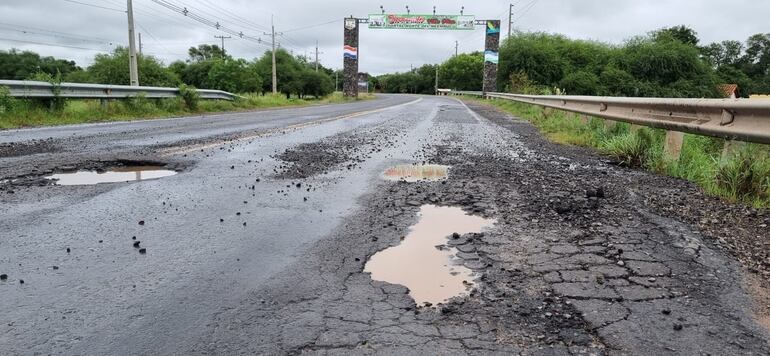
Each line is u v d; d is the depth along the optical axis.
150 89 18.50
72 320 2.49
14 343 2.27
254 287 2.91
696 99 6.29
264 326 2.46
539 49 56.56
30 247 3.47
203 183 5.72
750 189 5.02
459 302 2.74
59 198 4.86
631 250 3.55
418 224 4.21
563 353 2.24
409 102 42.25
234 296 2.79
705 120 6.18
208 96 23.45
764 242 3.71
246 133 11.29
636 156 7.28
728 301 2.76
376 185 5.78
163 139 9.71
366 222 4.26
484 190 5.50
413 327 2.46
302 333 2.39
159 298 2.74
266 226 4.10
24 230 3.83
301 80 81.19
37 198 4.83
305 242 3.72
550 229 4.07
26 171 6.20
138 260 3.29
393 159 7.79
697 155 7.21
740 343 2.34
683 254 3.47
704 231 3.97
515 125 15.58
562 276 3.09
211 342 2.31
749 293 2.87
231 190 5.39
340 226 4.14
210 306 2.66
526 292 2.87
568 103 14.23
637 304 2.71
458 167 7.07
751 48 84.00
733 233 3.92
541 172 6.67
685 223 4.19
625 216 4.41
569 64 57.47
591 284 2.97
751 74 82.19
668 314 2.60
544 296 2.82
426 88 155.00
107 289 2.84
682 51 51.75
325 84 86.00
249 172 6.45
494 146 9.63
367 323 2.50
